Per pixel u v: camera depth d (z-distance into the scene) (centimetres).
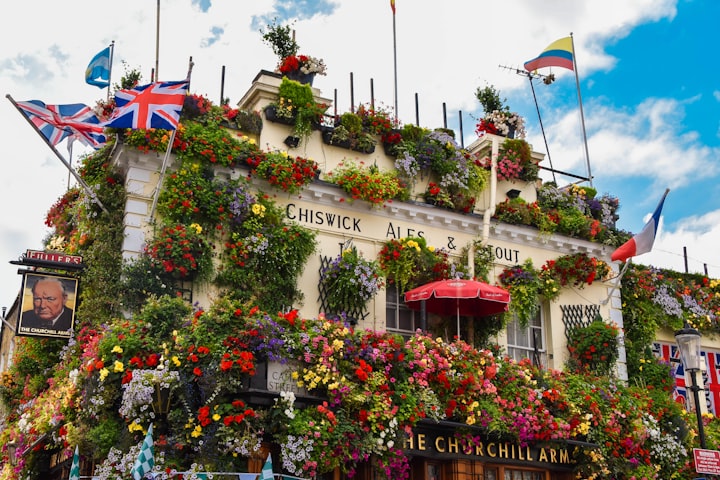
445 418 1500
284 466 1261
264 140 1655
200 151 1519
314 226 1634
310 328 1392
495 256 1828
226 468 1236
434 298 1711
